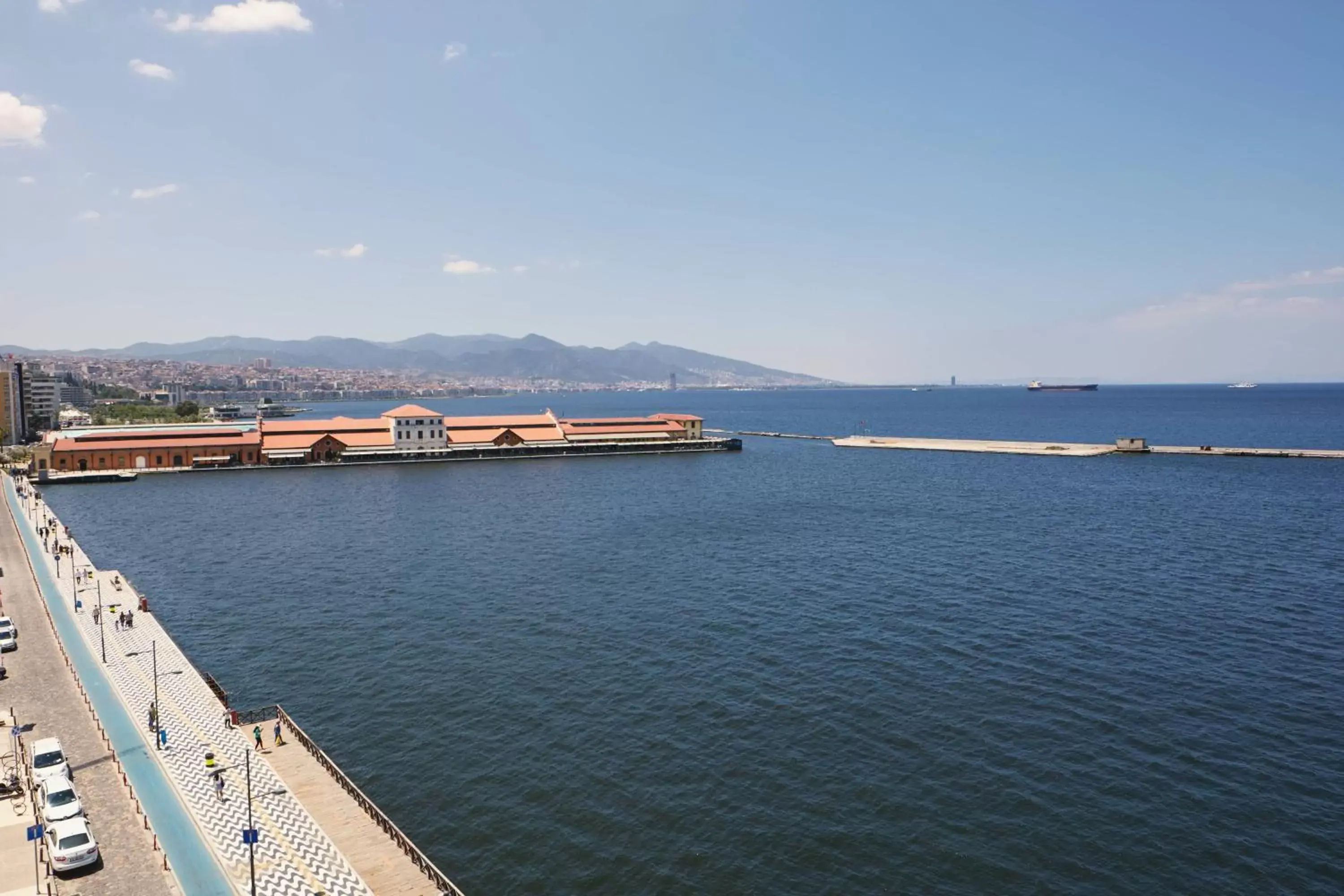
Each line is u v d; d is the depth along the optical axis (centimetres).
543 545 13688
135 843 4975
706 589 10844
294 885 4609
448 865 5038
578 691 7556
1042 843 5166
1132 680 7600
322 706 7319
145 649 8575
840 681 7669
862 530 14738
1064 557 12412
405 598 10575
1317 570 11450
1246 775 5916
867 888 4778
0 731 6525
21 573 11875
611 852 5166
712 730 6744
